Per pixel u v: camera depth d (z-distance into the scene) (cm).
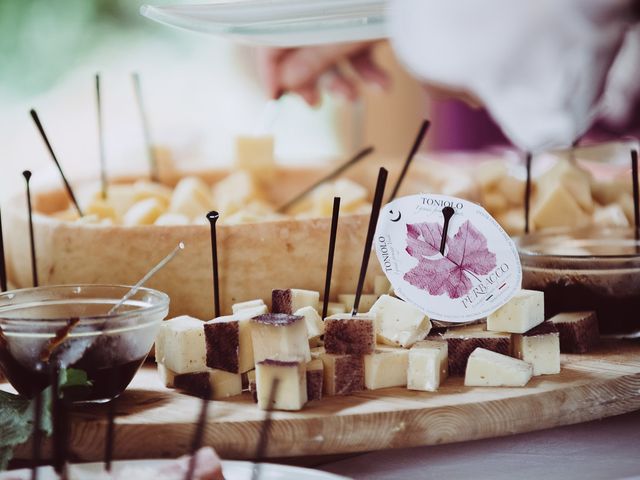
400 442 59
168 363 64
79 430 58
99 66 184
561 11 100
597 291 72
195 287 72
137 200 91
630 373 65
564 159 92
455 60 106
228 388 63
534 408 62
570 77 103
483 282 67
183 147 140
